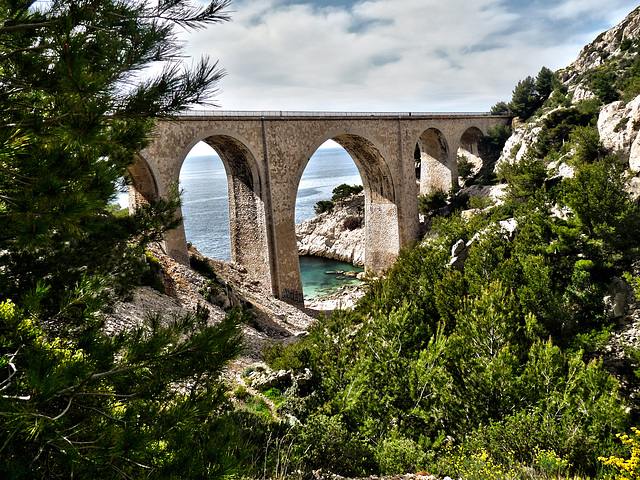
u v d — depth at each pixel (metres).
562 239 21.58
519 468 8.95
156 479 3.54
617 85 49.81
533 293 18.59
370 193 49.88
